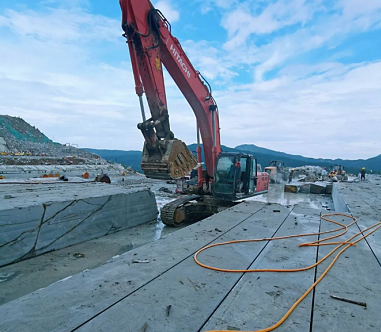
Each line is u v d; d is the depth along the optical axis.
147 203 8.25
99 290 2.49
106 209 6.73
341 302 2.38
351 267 3.16
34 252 5.08
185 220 8.16
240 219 5.52
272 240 4.15
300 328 1.99
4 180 9.49
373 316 2.17
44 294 2.40
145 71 5.72
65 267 4.70
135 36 5.57
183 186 10.04
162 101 5.99
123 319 2.05
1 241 4.60
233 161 8.09
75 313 2.11
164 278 2.77
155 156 5.72
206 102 7.91
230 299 2.39
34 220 5.09
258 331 1.94
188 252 3.54
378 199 8.76
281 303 2.34
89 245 5.89
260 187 10.85
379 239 4.30
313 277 2.88
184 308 2.23
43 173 18.55
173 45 6.53
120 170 28.27
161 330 1.94
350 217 5.86
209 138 8.43
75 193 6.85
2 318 2.02
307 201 13.62
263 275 2.90
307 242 4.06
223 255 3.46
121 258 3.31
